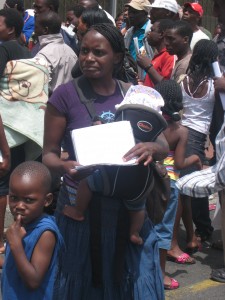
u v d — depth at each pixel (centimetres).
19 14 523
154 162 307
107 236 307
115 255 307
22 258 277
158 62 624
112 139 285
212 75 508
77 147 283
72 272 310
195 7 714
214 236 595
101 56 305
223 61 522
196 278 503
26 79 496
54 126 312
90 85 314
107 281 308
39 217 290
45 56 576
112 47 307
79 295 311
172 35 580
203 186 474
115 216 307
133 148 284
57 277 304
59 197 322
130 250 313
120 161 280
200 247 563
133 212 307
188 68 539
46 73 507
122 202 306
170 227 463
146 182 301
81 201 304
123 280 312
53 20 587
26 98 496
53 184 407
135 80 489
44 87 505
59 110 309
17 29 523
